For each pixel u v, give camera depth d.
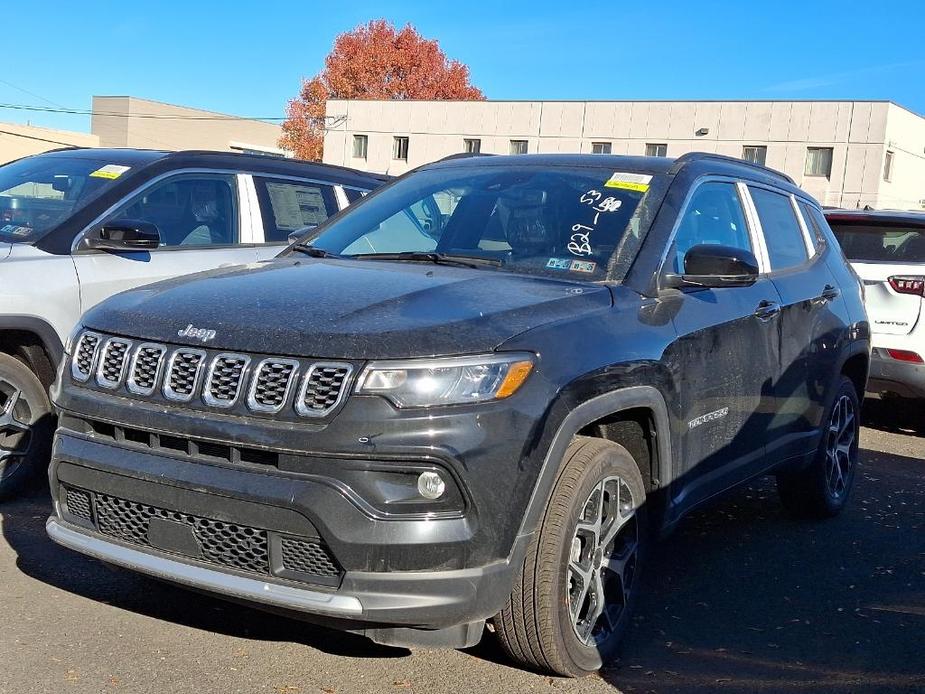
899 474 7.32
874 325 8.34
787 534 5.75
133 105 69.38
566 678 3.71
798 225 5.71
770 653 4.10
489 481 3.18
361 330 3.26
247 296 3.67
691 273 4.15
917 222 8.30
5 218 5.63
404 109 49.88
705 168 4.82
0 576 4.32
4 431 5.22
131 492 3.40
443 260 4.29
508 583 3.28
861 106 40.22
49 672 3.50
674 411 4.05
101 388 3.57
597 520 3.71
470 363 3.21
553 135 46.16
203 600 4.24
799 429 5.41
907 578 5.09
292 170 6.75
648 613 4.46
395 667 3.72
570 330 3.57
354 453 3.08
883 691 3.80
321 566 3.18
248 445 3.19
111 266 5.50
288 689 3.50
